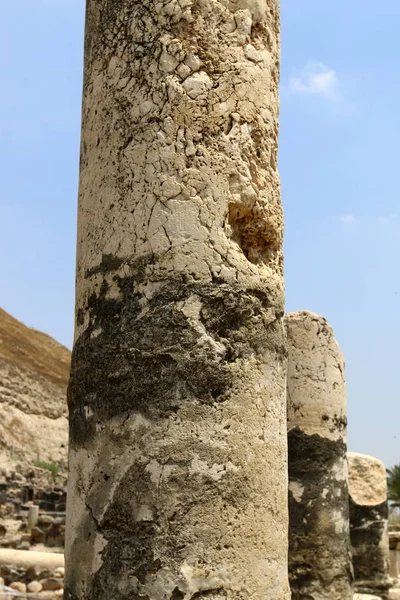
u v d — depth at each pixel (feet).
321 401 36.29
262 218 14.55
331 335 37.09
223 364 13.64
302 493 35.32
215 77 14.33
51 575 47.16
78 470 13.98
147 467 13.17
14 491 70.85
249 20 14.78
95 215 14.42
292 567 34.81
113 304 13.88
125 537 13.10
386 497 51.44
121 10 14.65
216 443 13.37
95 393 13.87
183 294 13.60
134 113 14.17
